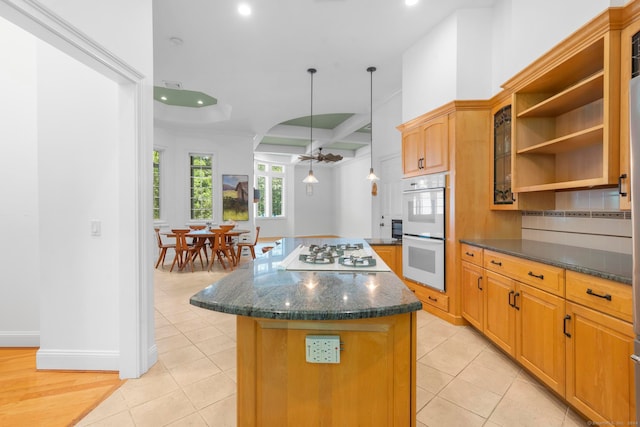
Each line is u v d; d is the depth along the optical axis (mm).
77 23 1645
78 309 2203
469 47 2975
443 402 1831
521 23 2396
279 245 2656
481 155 2943
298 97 5133
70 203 2184
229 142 7277
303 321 1115
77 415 1743
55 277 2203
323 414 1128
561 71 2111
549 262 1797
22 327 2592
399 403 1109
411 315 1108
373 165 6141
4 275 2572
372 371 1114
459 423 1655
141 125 2121
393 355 1108
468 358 2355
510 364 2268
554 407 1783
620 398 1384
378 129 5902
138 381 2078
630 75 1593
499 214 2955
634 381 1295
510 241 2756
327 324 1110
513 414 1726
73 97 2170
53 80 2168
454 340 2660
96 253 2184
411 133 3553
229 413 1755
